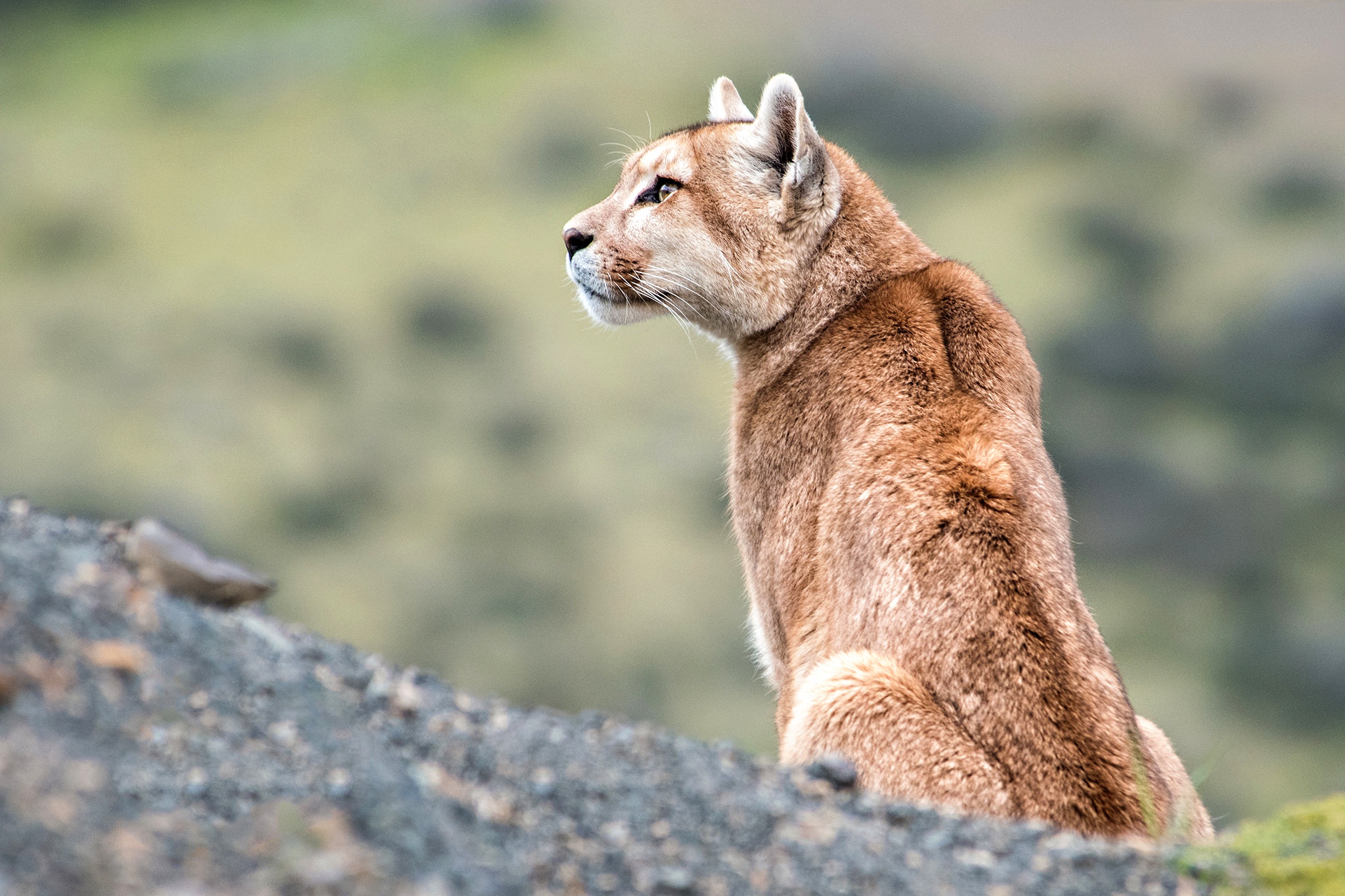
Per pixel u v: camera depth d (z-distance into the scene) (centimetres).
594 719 799
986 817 834
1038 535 1019
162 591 755
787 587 1153
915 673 978
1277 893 733
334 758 666
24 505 805
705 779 764
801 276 1257
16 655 646
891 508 1047
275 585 800
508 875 636
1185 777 1043
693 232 1280
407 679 778
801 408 1184
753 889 680
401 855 614
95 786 602
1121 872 744
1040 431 1168
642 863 680
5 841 557
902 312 1191
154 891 559
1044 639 959
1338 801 805
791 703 1112
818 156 1238
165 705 665
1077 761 916
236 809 616
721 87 1507
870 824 763
